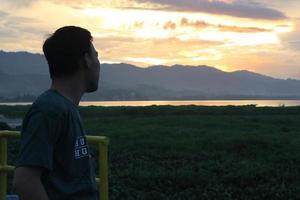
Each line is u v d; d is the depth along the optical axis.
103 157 4.42
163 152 16.91
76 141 2.80
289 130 24.94
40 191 2.58
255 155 16.48
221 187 10.92
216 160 15.03
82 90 3.00
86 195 2.83
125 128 25.25
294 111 40.97
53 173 2.72
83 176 2.85
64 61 2.88
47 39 2.95
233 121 29.81
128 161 14.83
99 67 3.08
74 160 2.78
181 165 14.05
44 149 2.61
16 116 43.31
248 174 12.20
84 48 2.93
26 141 2.62
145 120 31.02
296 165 14.20
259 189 10.72
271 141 18.45
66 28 2.96
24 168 2.57
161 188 11.08
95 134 22.27
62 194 2.72
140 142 18.88
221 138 20.00
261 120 30.53
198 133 22.34
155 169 13.12
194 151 17.34
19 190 2.56
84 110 40.78
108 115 39.72
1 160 5.10
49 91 2.83
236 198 10.14
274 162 14.91
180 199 9.98
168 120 30.69
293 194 10.30
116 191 10.42
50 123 2.65
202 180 11.62
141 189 11.03
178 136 21.50
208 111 40.66
